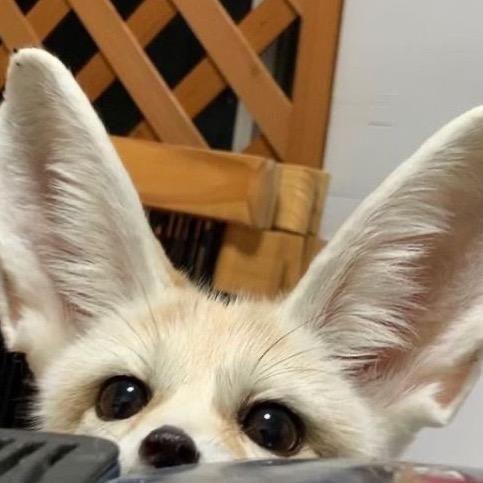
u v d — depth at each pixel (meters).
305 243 0.34
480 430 0.37
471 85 0.38
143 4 0.43
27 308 0.25
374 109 0.39
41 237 0.25
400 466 0.15
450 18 0.39
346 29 0.40
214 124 0.43
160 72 0.44
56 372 0.24
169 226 0.35
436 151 0.23
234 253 0.34
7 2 0.45
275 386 0.22
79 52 0.45
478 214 0.23
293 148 0.40
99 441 0.13
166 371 0.22
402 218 0.24
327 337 0.25
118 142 0.35
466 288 0.24
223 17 0.41
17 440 0.13
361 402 0.24
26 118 0.24
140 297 0.25
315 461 0.16
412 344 0.25
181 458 0.18
